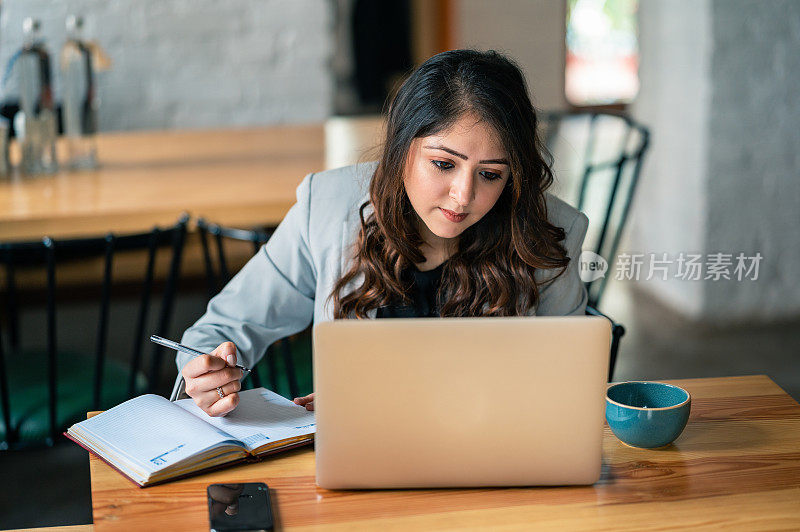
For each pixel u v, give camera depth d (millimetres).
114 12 3436
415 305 1429
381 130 1454
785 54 3336
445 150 1203
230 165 2766
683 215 3607
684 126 3557
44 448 1913
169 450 1149
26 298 2854
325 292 1447
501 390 1056
